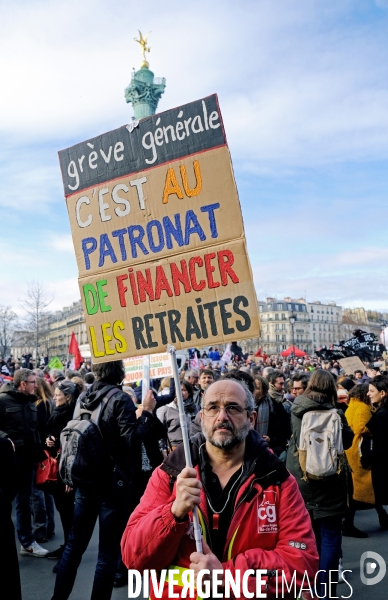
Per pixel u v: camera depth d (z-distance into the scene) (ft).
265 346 475.72
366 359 69.82
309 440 14.76
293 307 490.08
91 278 11.04
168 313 10.36
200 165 10.15
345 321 509.35
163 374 27.68
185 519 7.65
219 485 8.27
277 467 8.14
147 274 10.55
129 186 10.71
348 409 21.54
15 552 10.79
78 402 14.94
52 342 426.10
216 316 10.00
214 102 10.06
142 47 197.47
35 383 20.58
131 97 197.77
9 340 246.68
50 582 17.31
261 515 7.91
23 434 19.94
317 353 78.23
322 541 14.70
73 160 11.29
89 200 11.09
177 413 20.35
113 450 14.15
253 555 7.63
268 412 20.79
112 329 10.80
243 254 9.84
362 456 19.90
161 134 10.46
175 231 10.33
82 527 13.74
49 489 18.69
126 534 8.21
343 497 14.58
